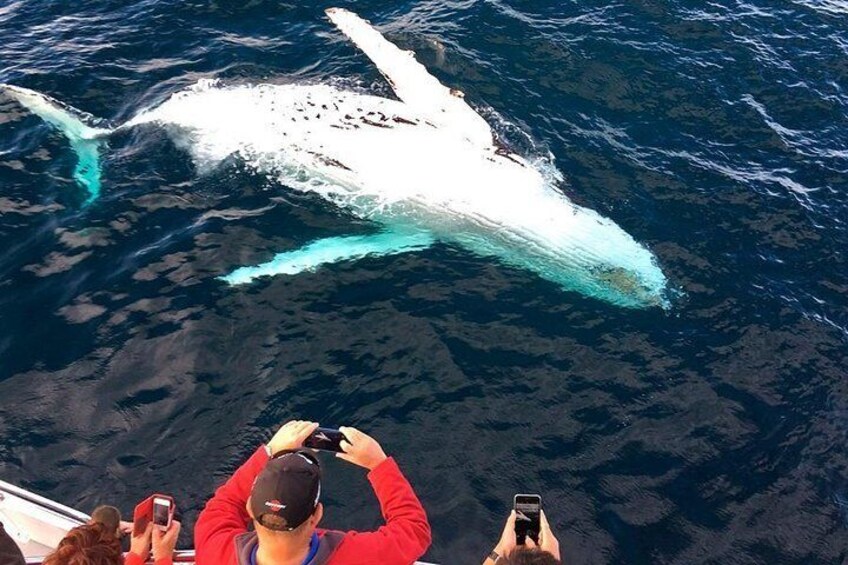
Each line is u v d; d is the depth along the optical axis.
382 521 10.77
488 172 15.53
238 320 13.45
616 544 10.72
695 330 13.55
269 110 17.11
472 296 14.04
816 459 11.83
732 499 11.29
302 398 12.35
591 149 16.62
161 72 18.72
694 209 15.51
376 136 16.22
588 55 19.00
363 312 13.67
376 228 15.24
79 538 5.30
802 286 14.29
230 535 5.39
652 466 11.64
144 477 11.23
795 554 10.70
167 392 12.36
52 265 14.26
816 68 19.03
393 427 11.99
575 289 14.15
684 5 20.77
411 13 20.58
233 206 15.55
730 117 17.62
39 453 11.45
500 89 18.00
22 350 12.87
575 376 12.80
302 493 4.81
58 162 16.34
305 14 20.52
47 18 20.73
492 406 12.34
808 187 16.16
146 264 14.31
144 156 16.55
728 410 12.41
